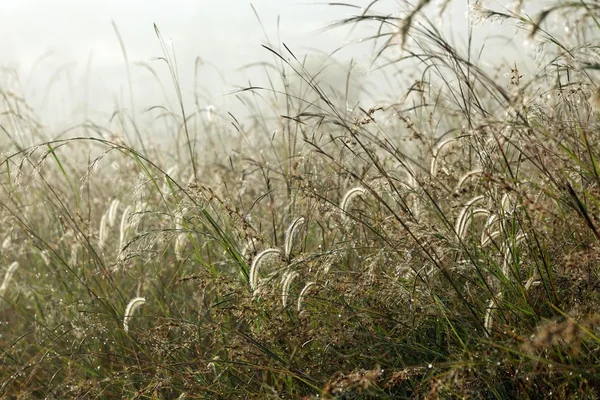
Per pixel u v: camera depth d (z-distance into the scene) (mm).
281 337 3324
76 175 5590
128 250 3742
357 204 3885
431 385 2643
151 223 4586
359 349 3152
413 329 3035
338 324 3162
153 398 3232
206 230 3900
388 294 3191
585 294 2918
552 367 2600
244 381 3334
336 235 3857
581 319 2680
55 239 4984
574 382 2764
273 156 5266
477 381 2760
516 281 3139
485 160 3326
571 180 3049
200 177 5117
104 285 4340
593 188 3006
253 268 3088
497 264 3182
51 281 4758
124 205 5195
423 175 4039
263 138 5824
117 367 3863
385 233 3297
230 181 4789
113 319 3891
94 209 5348
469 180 3369
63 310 4238
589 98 2998
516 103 2807
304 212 3830
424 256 3107
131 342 3939
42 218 5504
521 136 2955
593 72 3410
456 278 3354
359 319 3188
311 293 3176
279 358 3139
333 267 3424
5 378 3883
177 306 4098
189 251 4379
